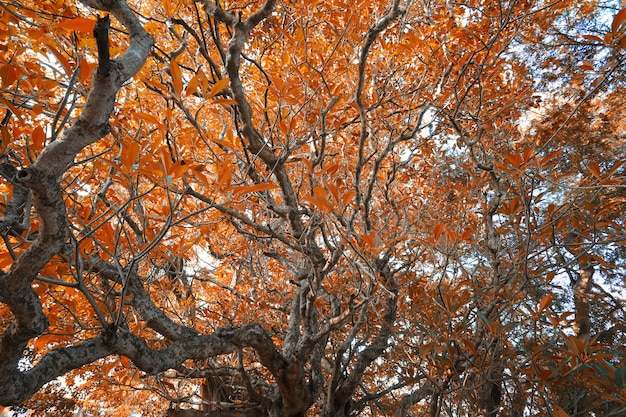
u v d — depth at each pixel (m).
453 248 2.94
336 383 4.97
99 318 2.53
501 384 4.35
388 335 4.85
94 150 4.50
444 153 5.68
